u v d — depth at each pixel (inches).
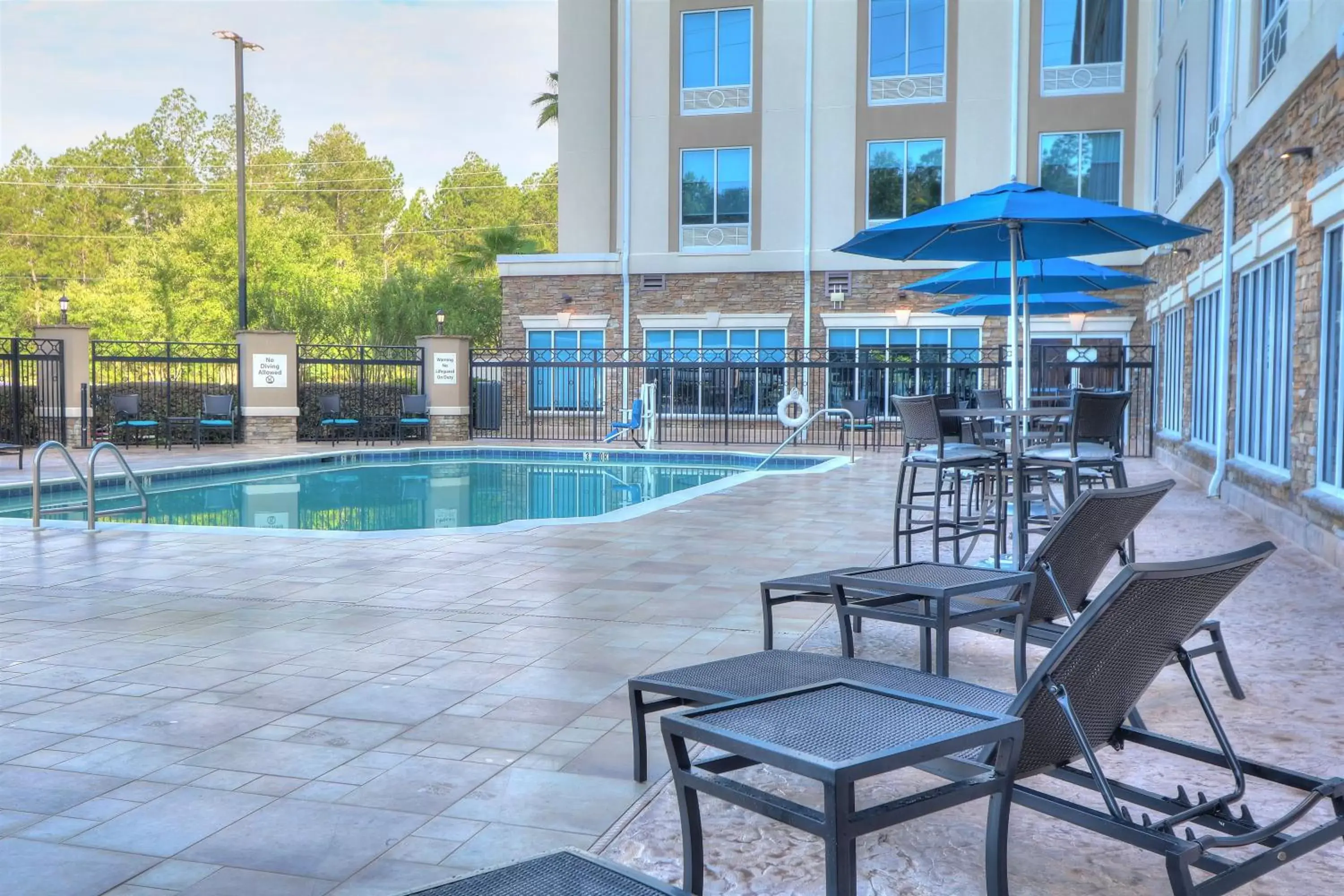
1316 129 323.9
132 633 214.8
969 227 270.5
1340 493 304.7
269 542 337.7
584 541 339.3
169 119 2691.9
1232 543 332.2
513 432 982.4
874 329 903.7
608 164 994.1
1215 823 99.3
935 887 106.6
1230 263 452.1
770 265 919.7
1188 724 157.6
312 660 193.8
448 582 269.6
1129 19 840.3
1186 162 601.0
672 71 937.5
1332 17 295.1
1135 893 105.8
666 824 121.1
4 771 137.8
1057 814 96.1
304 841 116.6
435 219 2738.7
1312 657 194.4
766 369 858.8
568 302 967.6
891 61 893.2
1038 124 863.7
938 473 264.1
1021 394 346.9
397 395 904.3
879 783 136.6
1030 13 861.2
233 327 1920.5
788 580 180.4
